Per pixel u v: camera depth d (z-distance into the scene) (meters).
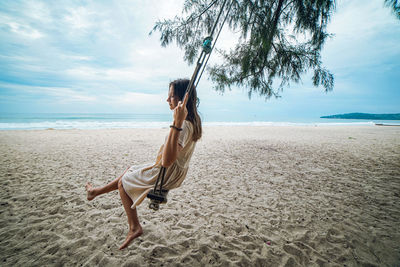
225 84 6.20
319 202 3.15
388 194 3.47
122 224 2.40
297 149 7.88
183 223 2.47
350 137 12.84
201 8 4.79
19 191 3.26
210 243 2.10
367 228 2.42
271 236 2.25
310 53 4.94
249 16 4.51
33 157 5.58
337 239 2.21
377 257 1.93
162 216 2.63
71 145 7.77
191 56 5.27
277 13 4.29
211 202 3.11
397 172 4.80
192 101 1.38
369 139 11.80
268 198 3.29
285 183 4.02
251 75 5.74
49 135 10.90
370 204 3.08
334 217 2.68
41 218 2.48
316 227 2.44
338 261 1.88
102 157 5.89
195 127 1.36
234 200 3.20
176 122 1.17
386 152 7.39
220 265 1.81
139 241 2.10
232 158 6.15
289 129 20.52
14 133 11.40
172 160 1.20
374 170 5.00
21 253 1.86
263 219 2.62
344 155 6.80
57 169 4.54
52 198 3.04
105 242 2.06
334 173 4.73
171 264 1.80
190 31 5.03
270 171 4.85
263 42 4.35
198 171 4.73
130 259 1.84
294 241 2.16
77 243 2.03
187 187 3.72
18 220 2.42
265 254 1.96
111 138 10.34
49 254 1.87
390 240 2.18
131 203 1.49
